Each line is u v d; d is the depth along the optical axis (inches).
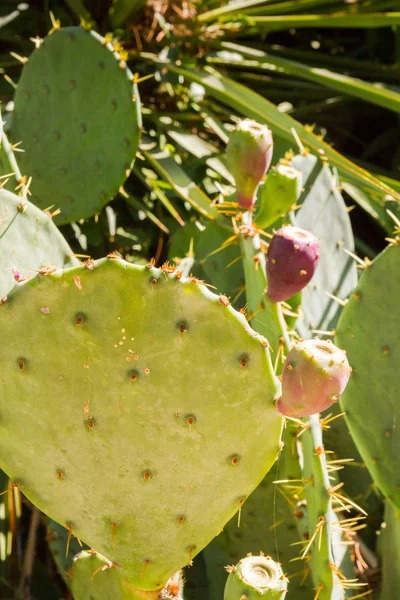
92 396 33.9
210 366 33.2
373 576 44.8
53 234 40.7
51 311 33.2
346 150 78.8
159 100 69.9
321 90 75.3
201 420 33.8
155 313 32.9
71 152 54.1
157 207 62.0
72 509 35.7
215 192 63.2
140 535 35.5
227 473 34.5
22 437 34.9
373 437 41.3
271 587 34.4
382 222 58.2
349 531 41.9
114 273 32.5
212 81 63.5
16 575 48.0
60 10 70.7
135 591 37.3
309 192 48.9
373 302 41.0
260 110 60.6
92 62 52.6
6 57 70.3
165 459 34.3
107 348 33.2
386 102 65.7
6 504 47.6
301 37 84.0
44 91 54.0
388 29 83.4
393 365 40.8
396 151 76.2
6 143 44.5
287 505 42.2
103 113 53.0
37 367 33.8
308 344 33.4
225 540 43.6
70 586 43.3
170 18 70.7
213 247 48.9
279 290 38.6
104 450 34.4
